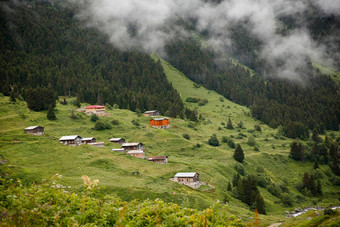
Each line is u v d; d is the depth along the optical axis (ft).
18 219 44.60
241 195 383.24
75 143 438.81
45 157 355.77
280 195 443.73
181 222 50.67
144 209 57.31
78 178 291.58
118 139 506.48
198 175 391.04
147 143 545.85
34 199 54.24
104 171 341.82
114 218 54.65
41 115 574.97
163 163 435.53
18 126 504.02
